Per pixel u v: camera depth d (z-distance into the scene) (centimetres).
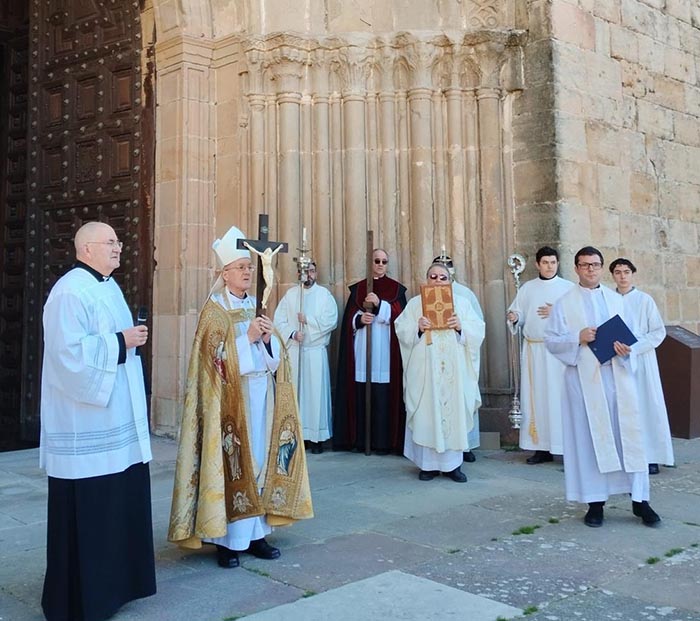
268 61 789
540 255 686
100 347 312
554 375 657
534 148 767
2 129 1080
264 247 405
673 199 914
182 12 812
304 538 440
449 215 777
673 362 809
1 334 960
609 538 437
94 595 310
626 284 642
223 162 818
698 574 375
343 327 746
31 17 943
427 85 775
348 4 798
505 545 424
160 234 817
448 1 792
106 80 866
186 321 793
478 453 718
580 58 793
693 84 964
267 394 411
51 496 318
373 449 732
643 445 455
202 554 411
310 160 795
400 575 371
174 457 689
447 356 606
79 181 877
